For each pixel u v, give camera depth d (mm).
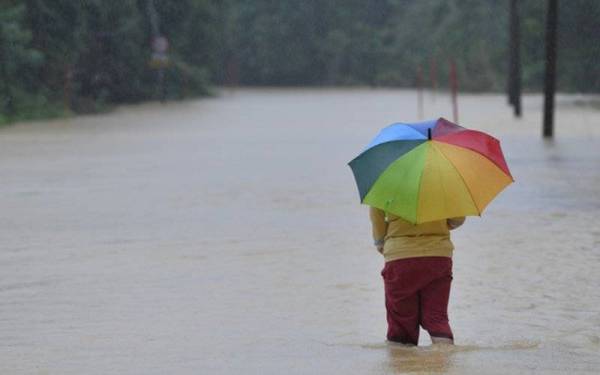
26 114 110750
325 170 57625
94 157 66625
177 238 36125
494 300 26156
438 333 20531
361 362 19469
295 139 81375
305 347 21203
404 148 19953
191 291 27609
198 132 91125
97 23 140250
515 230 36844
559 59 147750
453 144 20031
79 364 19859
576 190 47250
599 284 27906
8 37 108000
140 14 159750
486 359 19609
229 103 155625
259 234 36812
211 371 19047
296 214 41500
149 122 107500
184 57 178000
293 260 31984
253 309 25406
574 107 120562
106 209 43125
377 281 28844
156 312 25109
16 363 20062
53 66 122500
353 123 103312
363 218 40406
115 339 22234
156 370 19219
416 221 19656
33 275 29875
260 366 19359
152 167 59969
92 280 29141
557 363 19438
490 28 196625
